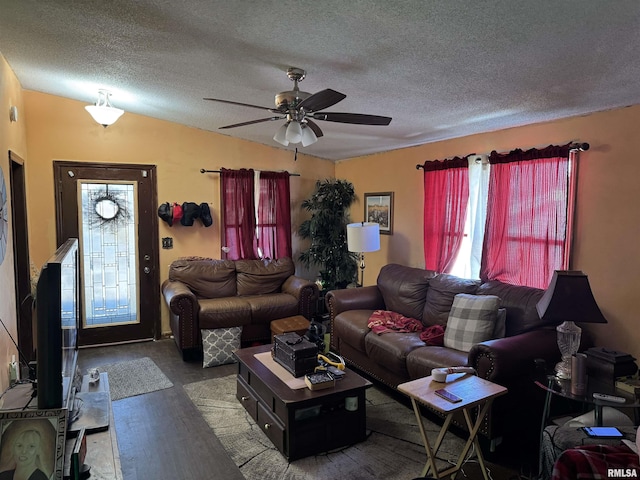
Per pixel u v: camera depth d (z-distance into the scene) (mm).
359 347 3877
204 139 5352
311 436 2781
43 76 3934
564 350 2623
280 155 5836
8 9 2518
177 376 4078
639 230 2816
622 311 2926
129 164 4996
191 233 5328
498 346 2719
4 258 3096
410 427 3148
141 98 4309
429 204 4465
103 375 2639
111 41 2930
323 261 5699
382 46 2475
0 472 1541
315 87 3289
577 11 1856
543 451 2387
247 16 2299
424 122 3857
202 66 3193
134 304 5105
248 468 2658
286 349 3156
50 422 1602
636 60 2225
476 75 2713
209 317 4391
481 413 2402
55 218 4715
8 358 3104
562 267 3242
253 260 5453
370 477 2566
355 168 5820
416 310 4156
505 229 3658
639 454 1843
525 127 3586
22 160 4172
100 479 1642
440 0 1919
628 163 2863
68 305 1953
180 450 2852
